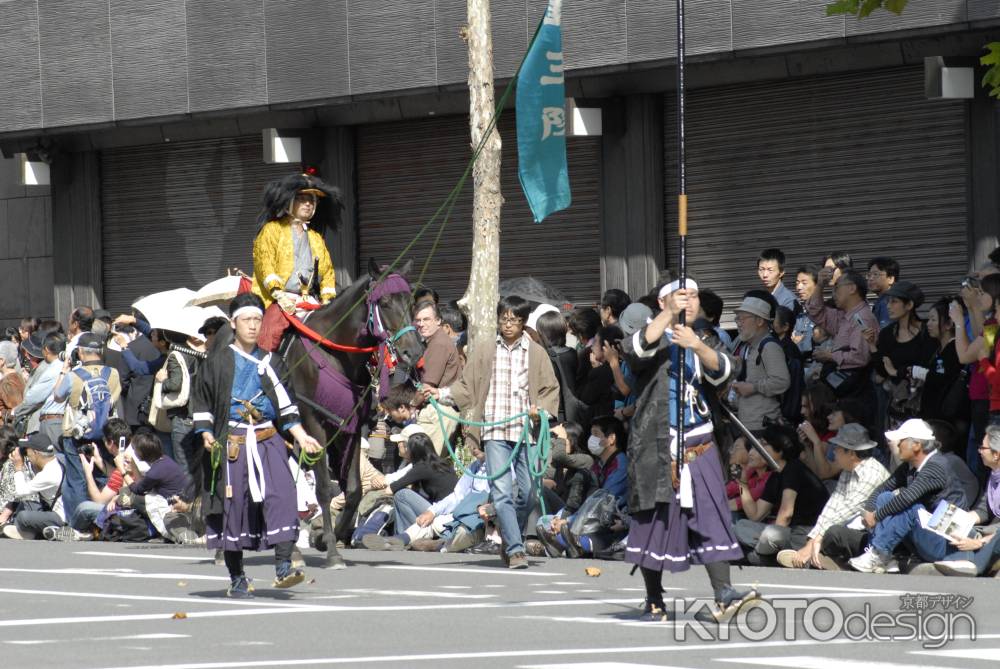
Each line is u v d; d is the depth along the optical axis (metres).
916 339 23.69
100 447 29.47
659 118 31.98
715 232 31.31
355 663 13.27
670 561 15.53
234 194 38.19
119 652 14.17
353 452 22.81
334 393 22.12
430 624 15.94
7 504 30.03
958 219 28.41
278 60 35.69
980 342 22.25
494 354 22.53
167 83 37.53
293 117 36.12
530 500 23.19
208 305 30.91
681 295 15.47
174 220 39.19
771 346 24.11
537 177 26.17
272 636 15.16
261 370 18.08
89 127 38.94
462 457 25.80
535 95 26.08
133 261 40.03
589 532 23.30
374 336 22.02
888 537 20.86
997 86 22.53
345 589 19.47
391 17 34.03
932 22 27.45
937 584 19.41
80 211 40.59
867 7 21.84
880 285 25.16
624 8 31.02
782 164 30.44
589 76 31.64
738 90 30.91
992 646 14.21
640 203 32.03
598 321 27.20
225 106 36.59
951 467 21.83
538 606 17.45
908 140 28.92
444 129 34.88
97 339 29.84
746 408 24.20
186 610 17.41
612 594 18.66
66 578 21.14
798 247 30.33
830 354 24.42
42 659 13.78
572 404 25.48
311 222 23.58
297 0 35.34
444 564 22.73
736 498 23.23
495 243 28.52
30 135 39.88
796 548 22.33
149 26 37.78
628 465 15.68
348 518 23.19
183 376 27.00
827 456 23.27
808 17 28.81
